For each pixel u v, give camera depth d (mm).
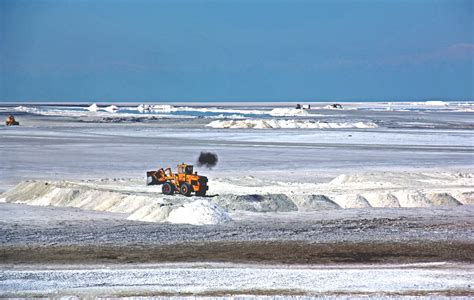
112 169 161750
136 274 67562
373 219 100750
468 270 70750
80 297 59656
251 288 63156
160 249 78938
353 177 138750
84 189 116000
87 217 100750
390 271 69812
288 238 85812
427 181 137000
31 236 86062
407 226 95250
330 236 87375
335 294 61375
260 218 100688
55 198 114062
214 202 107625
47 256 75125
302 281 65688
